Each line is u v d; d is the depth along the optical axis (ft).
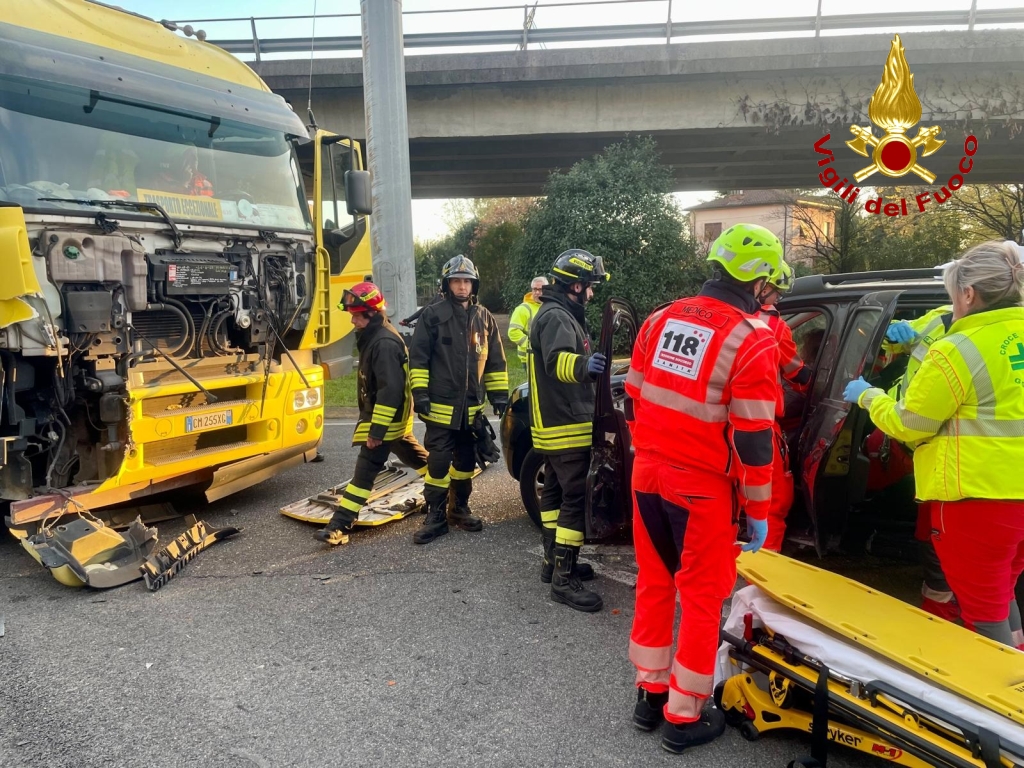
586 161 55.31
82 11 15.08
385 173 28.35
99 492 14.34
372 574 13.76
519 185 77.82
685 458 8.09
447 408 15.11
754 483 7.79
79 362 13.84
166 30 17.13
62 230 13.17
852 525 11.53
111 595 12.93
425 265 109.19
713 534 8.12
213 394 16.25
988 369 7.88
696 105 52.70
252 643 11.10
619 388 14.89
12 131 13.14
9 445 13.15
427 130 53.72
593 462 12.19
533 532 16.05
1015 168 65.10
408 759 8.32
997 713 6.70
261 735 8.77
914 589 12.50
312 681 10.00
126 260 14.01
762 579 9.40
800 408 12.62
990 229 78.18
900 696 7.13
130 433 14.23
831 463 10.48
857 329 10.78
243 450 16.72
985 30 48.32
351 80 50.31
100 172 14.32
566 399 12.14
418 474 19.36
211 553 14.92
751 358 7.67
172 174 15.61
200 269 15.17
